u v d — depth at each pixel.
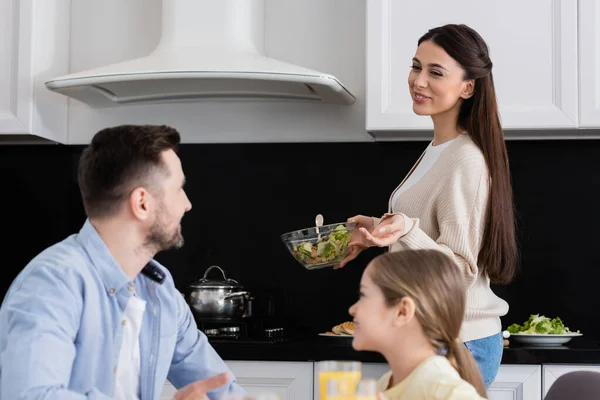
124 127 1.79
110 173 1.75
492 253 2.39
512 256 2.42
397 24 3.22
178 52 3.35
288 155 3.62
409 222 2.30
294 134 3.62
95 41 3.74
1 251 3.75
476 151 2.41
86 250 1.76
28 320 1.58
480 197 2.37
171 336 1.93
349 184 3.58
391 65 3.22
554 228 3.48
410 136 3.40
